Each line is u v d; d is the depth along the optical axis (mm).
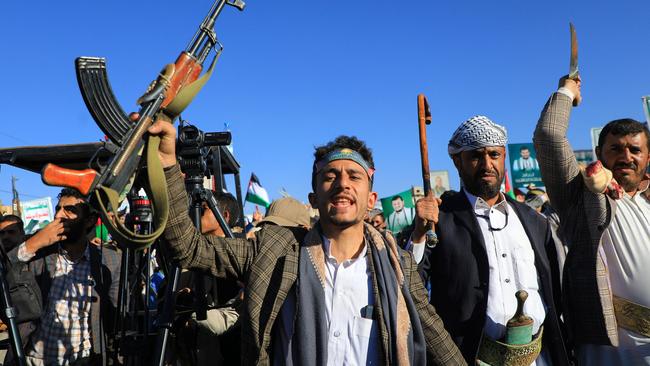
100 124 1825
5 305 2650
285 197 3855
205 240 2025
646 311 2664
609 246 2803
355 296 2021
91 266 3363
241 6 1986
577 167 2723
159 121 1717
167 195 1707
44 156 3934
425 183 2588
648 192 2963
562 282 2762
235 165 3699
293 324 1929
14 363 2631
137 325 2680
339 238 2092
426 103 2678
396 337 1950
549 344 2662
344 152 2098
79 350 3273
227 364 3031
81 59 1821
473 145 2764
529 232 2760
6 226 4320
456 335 2631
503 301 2639
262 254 2025
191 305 2701
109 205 1614
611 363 2752
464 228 2764
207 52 1917
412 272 2184
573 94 2725
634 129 2883
